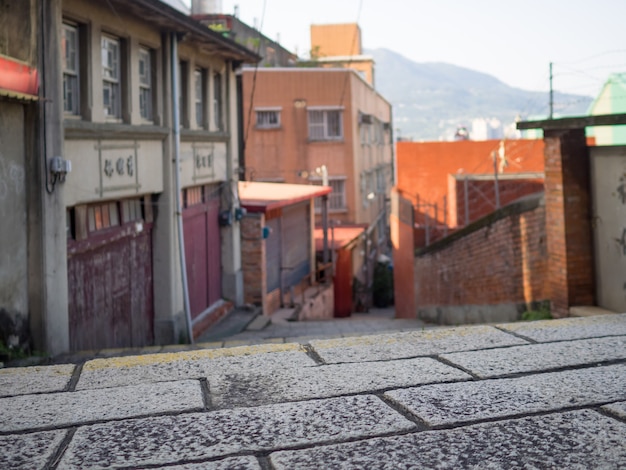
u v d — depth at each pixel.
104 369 3.91
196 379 3.65
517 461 2.51
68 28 11.62
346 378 3.57
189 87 17.00
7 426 3.03
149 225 14.87
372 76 57.19
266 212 20.83
